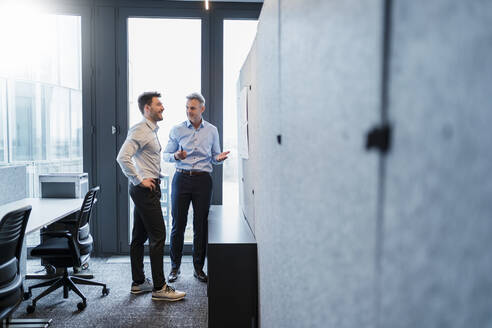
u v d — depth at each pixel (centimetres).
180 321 264
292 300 117
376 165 58
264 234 184
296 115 111
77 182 367
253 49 226
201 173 340
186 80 408
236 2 406
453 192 42
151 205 290
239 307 218
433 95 45
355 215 67
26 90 408
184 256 418
